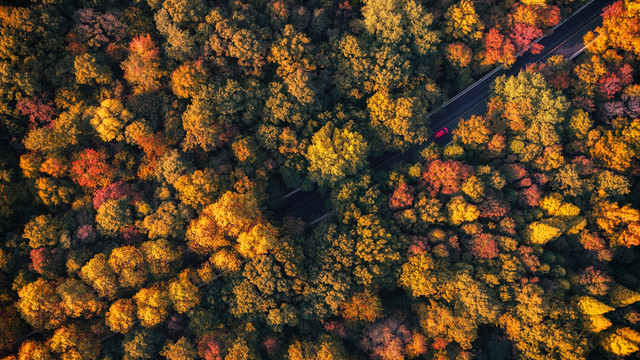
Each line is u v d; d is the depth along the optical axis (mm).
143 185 88188
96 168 82875
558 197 87625
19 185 82125
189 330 81750
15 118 84062
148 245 81438
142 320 79500
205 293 84188
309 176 90875
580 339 80375
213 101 86875
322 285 83000
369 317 82438
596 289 83188
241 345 78062
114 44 86312
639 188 91375
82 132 85562
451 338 83125
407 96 92250
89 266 78188
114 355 79812
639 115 91000
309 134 90875
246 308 81250
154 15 85812
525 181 89375
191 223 83312
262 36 88875
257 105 89125
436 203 86688
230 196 82375
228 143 89625
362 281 83250
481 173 88938
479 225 86250
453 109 101312
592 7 101875
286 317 81000
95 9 86812
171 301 81688
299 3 95000
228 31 84750
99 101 88125
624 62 93312
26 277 78438
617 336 79375
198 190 83188
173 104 88312
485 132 90375
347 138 88938
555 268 85562
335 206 90500
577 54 99812
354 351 85438
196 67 85375
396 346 80625
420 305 85938
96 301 79375
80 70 82938
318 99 91625
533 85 91875
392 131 92312
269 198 91938
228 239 85312
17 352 77125
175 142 87812
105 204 81500
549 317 83062
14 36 79062
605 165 90375
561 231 85062
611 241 88375
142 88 88812
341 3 93688
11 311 76625
